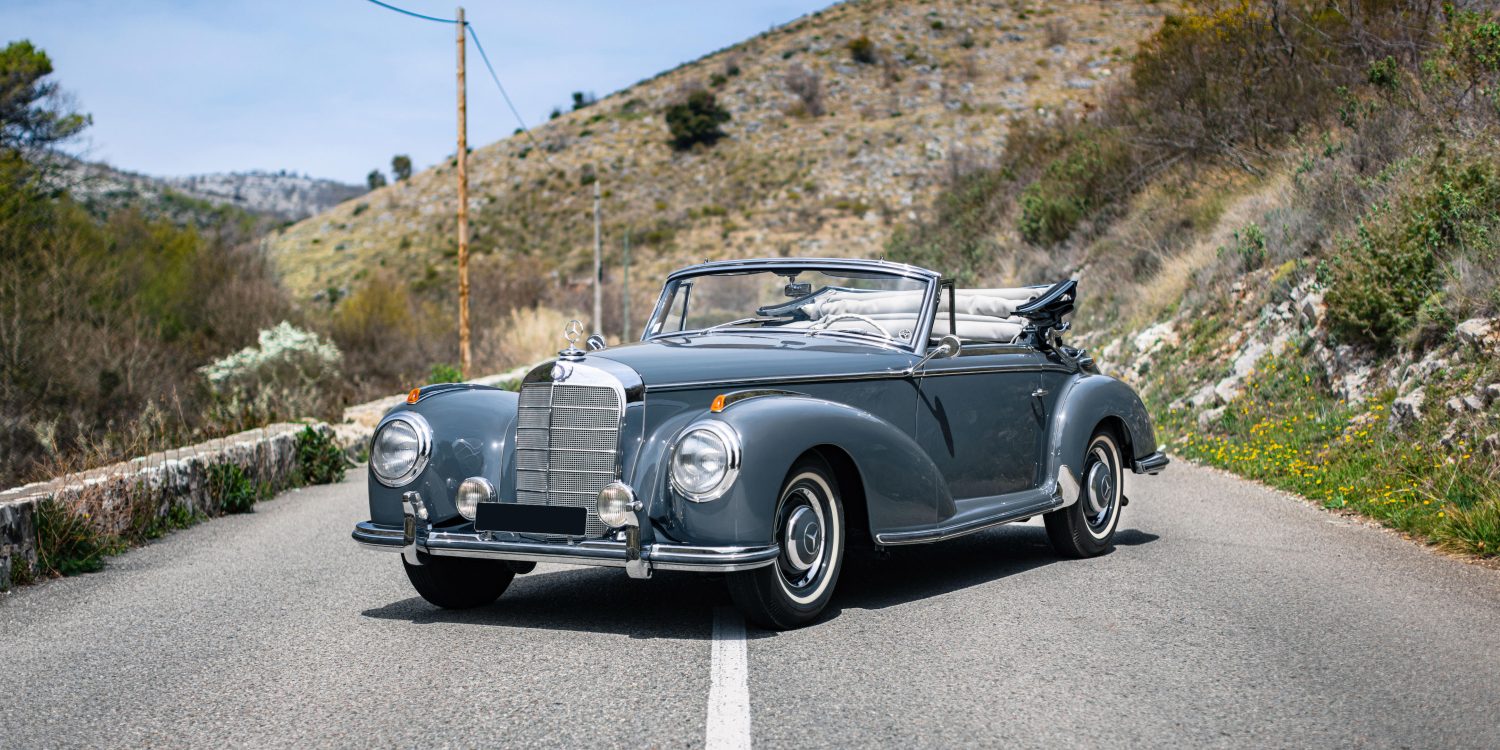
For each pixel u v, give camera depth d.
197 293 28.73
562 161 78.31
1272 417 11.48
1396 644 4.84
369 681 4.54
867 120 76.62
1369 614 5.37
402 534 5.53
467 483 5.49
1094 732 3.78
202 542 8.47
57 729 4.02
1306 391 11.55
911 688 4.29
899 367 6.04
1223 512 8.53
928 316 6.35
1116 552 7.16
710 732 3.81
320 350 23.45
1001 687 4.29
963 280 25.11
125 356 20.08
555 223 69.00
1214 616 5.36
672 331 6.98
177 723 4.05
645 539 5.08
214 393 19.86
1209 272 15.73
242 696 4.38
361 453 14.63
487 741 3.78
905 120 74.50
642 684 4.40
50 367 18.39
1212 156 19.92
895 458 5.57
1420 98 13.67
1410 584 6.01
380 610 5.95
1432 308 10.00
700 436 4.94
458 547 5.36
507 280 46.03
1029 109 72.56
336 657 4.95
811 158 71.44
